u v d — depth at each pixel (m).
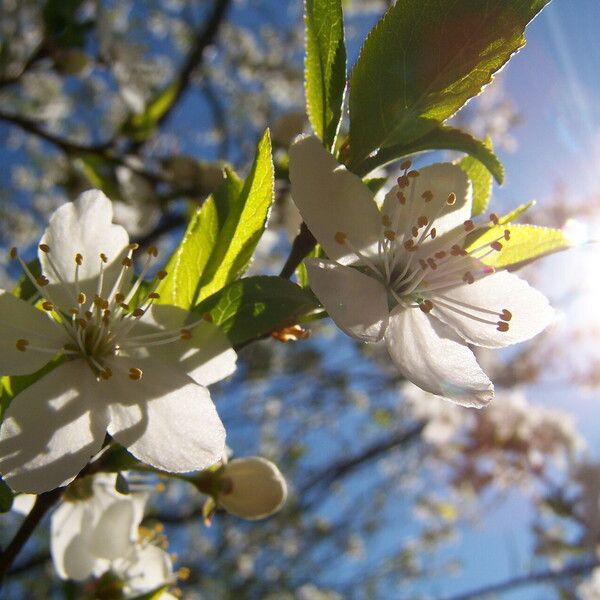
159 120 0.18
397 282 0.06
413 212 0.07
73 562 0.07
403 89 0.06
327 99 0.06
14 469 0.05
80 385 0.05
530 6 0.06
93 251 0.06
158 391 0.05
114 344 0.06
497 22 0.06
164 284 0.06
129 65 0.18
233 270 0.06
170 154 0.16
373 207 0.06
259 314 0.05
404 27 0.06
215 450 0.05
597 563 0.23
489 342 0.06
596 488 0.22
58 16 0.16
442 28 0.06
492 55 0.06
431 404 0.26
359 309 0.06
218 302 0.05
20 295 0.06
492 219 0.06
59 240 0.06
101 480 0.07
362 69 0.06
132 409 0.05
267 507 0.07
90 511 0.07
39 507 0.06
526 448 0.23
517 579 0.25
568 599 0.24
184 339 0.05
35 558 0.19
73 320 0.06
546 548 0.24
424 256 0.07
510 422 0.24
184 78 0.21
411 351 0.06
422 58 0.06
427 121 0.06
